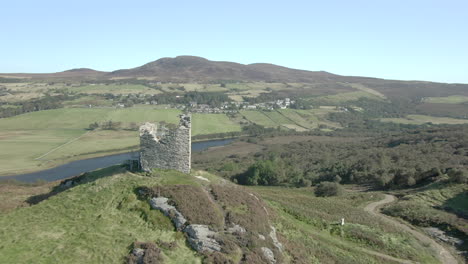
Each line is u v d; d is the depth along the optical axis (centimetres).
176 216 2953
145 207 3123
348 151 11731
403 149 10062
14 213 3231
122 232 2816
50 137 14525
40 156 11825
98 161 11612
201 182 3638
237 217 3092
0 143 13338
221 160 12006
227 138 16925
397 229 4312
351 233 4003
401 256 3597
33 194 4612
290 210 4434
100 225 2908
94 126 16262
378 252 3666
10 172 9844
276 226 3559
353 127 18800
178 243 2730
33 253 2502
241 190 3875
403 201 5619
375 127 18475
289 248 3128
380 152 10025
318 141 14612
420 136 11744
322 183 7169
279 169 9144
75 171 10200
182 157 3812
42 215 3139
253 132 17438
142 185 3428
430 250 3809
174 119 17750
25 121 16812
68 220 3019
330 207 5062
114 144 13750
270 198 5184
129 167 4059
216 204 3250
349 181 8338
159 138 4034
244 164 10900
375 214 5119
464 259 3666
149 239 2734
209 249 2673
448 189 5759
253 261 2625
